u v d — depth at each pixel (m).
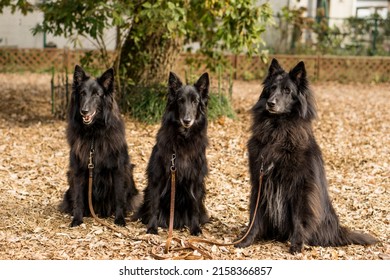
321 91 23.20
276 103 7.13
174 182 7.75
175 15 12.52
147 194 8.30
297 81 7.39
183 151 7.77
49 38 28.11
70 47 27.22
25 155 11.96
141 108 14.79
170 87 7.90
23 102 17.97
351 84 26.00
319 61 26.45
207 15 14.66
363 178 11.16
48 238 7.51
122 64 15.70
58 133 13.84
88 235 7.65
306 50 27.52
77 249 7.14
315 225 7.32
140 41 15.46
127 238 7.61
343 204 9.56
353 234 7.71
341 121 16.41
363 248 7.49
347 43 28.47
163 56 15.51
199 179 7.94
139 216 8.46
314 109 7.52
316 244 7.56
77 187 8.22
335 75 26.75
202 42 16.72
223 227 8.27
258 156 7.44
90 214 8.62
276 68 7.55
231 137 13.70
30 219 8.28
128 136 13.41
